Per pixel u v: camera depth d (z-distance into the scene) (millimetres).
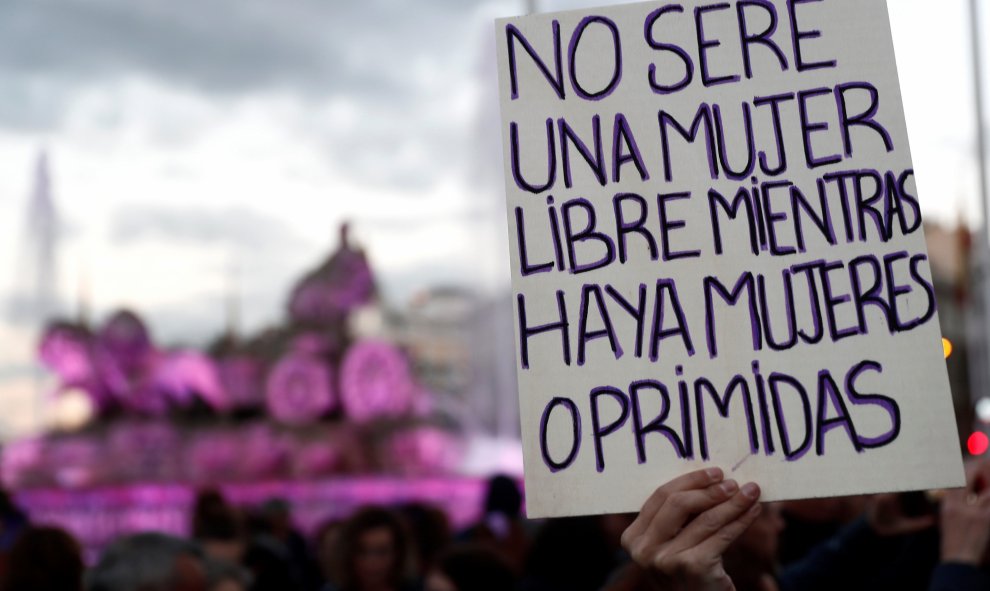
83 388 25047
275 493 20453
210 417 25375
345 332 26844
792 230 2395
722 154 2451
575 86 2521
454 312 29797
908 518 3582
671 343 2357
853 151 2420
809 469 2271
